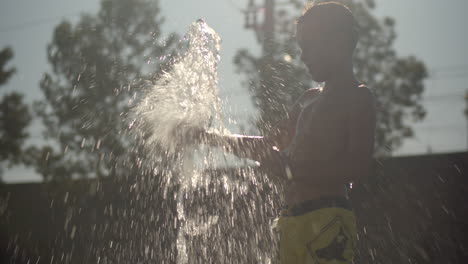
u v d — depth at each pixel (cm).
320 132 181
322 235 173
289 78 870
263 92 752
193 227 245
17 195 1282
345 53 188
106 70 866
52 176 1116
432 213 938
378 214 931
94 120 795
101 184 898
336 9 187
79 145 944
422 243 920
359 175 175
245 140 210
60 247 1091
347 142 179
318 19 187
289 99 792
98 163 856
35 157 1275
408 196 948
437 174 954
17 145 1337
